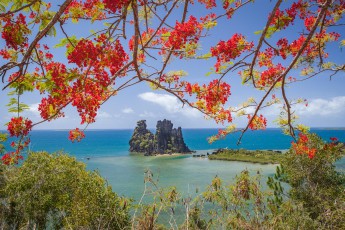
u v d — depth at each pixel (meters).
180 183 56.28
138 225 6.66
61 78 3.96
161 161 105.12
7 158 5.94
